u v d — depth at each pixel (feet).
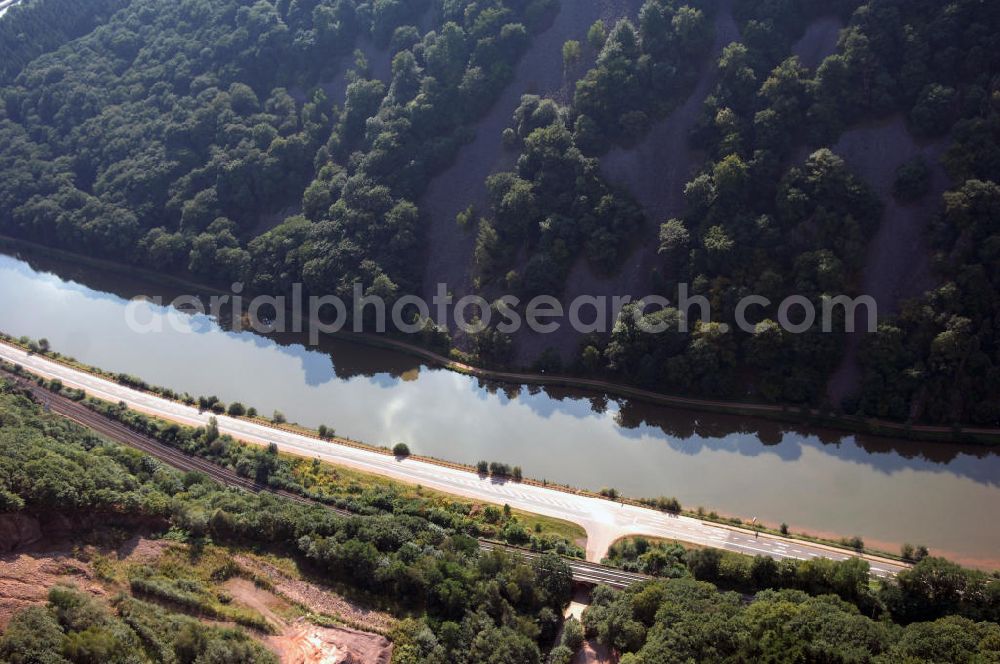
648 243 496.64
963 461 410.93
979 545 374.02
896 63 467.11
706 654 293.84
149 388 522.47
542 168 520.42
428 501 417.69
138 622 298.15
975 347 412.98
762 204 476.13
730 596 325.62
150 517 365.81
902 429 422.41
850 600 326.24
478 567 349.20
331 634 319.88
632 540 386.52
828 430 436.76
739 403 456.04
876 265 450.71
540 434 468.34
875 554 368.27
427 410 496.23
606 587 347.77
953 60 449.48
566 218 507.30
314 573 353.72
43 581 314.96
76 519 350.43
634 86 511.40
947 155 439.63
